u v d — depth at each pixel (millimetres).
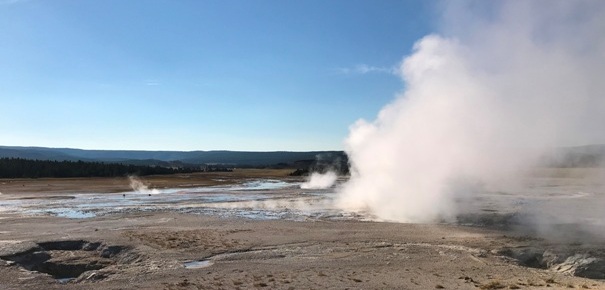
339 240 17109
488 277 11898
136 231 19172
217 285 11258
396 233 18641
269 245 16203
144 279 12117
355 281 11477
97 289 11297
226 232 18906
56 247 16703
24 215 25594
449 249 15461
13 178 67750
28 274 12789
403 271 12562
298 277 11930
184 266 13586
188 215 25234
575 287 10875
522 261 14891
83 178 69312
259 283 11336
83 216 25078
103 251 15977
